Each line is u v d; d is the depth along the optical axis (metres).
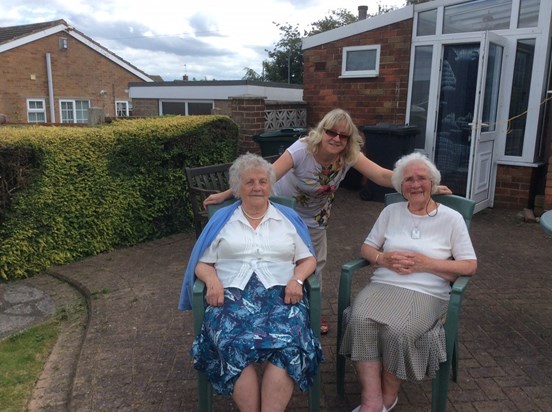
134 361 3.17
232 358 2.19
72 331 3.71
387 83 8.03
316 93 8.88
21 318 3.91
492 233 5.98
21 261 4.62
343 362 2.74
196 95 11.02
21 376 3.09
